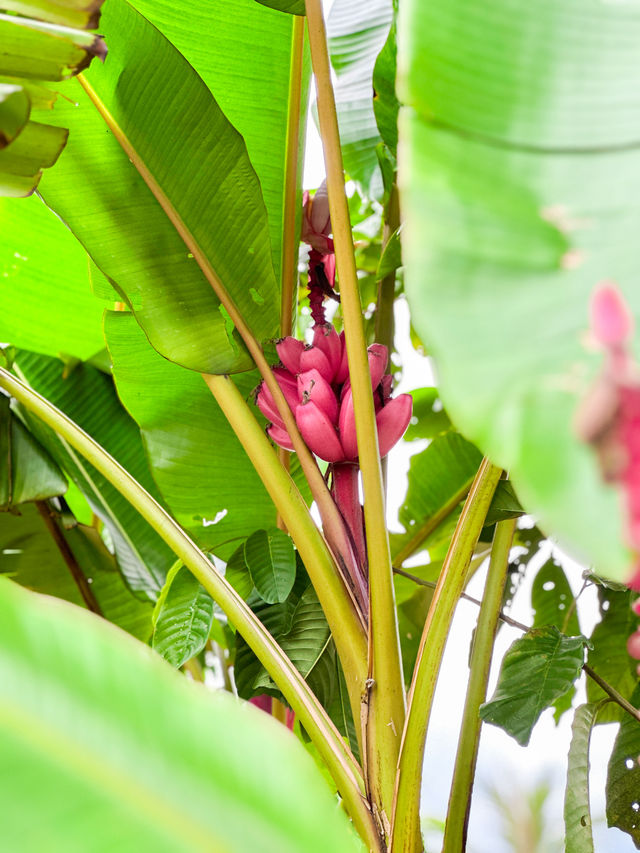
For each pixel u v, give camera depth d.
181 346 1.19
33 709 0.55
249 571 1.17
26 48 0.95
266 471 1.15
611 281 0.55
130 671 0.59
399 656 1.05
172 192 1.20
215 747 0.58
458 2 0.69
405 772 1.00
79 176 1.20
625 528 0.46
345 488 1.16
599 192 0.60
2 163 1.03
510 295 0.55
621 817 1.23
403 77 0.66
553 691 1.07
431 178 0.61
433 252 0.57
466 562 1.04
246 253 1.22
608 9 0.69
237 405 1.18
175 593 1.18
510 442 0.50
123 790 0.54
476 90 0.65
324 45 1.08
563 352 0.52
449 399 0.52
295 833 0.56
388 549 1.05
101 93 1.18
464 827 1.14
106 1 1.16
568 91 0.65
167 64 1.17
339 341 1.21
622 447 0.49
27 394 1.20
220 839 0.54
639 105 0.64
